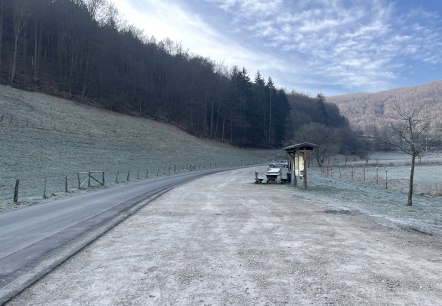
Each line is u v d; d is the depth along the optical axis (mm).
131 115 77312
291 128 107812
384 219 11375
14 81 61188
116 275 5703
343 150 88188
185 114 96438
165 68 107375
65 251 7168
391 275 5691
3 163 27875
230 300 4652
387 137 30875
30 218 11547
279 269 5980
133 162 43812
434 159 63125
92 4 85625
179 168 47312
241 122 95750
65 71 76125
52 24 84438
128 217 11477
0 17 66125
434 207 15469
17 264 6316
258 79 114000
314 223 10414
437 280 5457
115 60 91688
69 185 24406
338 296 4797
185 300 4656
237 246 7598
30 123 43469
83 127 52375
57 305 4535
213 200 16266
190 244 7785
